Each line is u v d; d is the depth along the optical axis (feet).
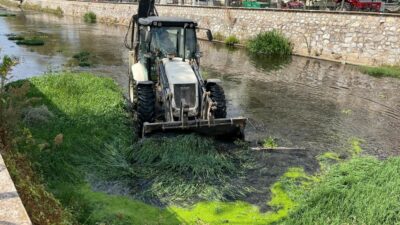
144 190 16.66
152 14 29.01
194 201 16.16
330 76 45.14
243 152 21.04
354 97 35.58
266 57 59.52
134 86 25.68
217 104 22.61
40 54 51.70
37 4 147.54
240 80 41.83
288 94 35.99
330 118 28.89
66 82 29.55
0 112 15.23
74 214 13.83
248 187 17.56
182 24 23.86
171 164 18.65
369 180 16.94
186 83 21.43
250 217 15.21
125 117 24.94
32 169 14.87
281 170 19.42
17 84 28.81
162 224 14.30
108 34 79.56
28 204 10.57
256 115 28.91
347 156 21.62
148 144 19.72
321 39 58.03
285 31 63.67
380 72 46.60
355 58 53.62
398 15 48.60
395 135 25.55
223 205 15.96
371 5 58.54
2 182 10.11
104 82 32.07
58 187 15.92
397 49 49.06
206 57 57.62
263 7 72.79
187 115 20.25
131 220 14.38
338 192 15.89
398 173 17.30
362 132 25.94
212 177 18.07
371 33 51.62
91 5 116.88
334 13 56.03
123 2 104.06
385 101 34.37
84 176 17.30
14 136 15.62
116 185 16.94
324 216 14.64
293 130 25.75
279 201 16.52
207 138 21.02
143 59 24.99
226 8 74.84
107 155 19.20
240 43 71.51
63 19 112.88
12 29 81.20
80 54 51.29
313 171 19.51
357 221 14.25
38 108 22.27
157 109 22.50
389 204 14.71
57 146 18.63
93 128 21.66
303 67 51.03
